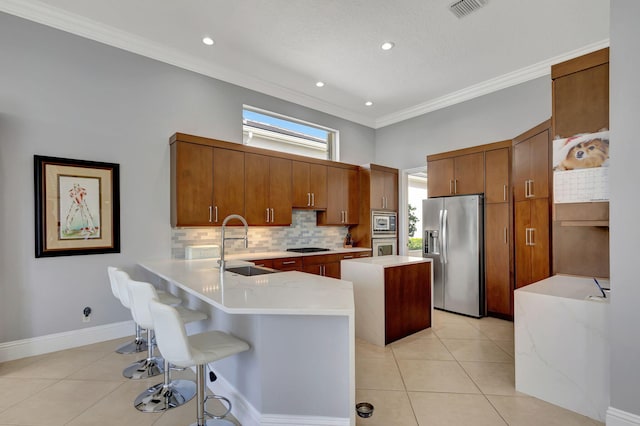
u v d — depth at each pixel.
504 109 4.37
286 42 3.50
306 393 1.75
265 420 1.76
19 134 2.86
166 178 3.70
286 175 4.52
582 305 2.04
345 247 5.48
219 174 3.85
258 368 1.79
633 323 1.75
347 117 5.67
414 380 2.47
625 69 1.79
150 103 3.60
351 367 1.70
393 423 1.94
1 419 1.98
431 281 3.74
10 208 2.82
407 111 5.54
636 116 1.75
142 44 3.49
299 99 4.96
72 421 1.96
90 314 3.21
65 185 3.06
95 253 3.22
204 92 4.00
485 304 4.18
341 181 5.24
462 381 2.46
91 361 2.81
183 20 3.13
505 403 2.16
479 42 3.49
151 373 2.55
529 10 2.95
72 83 3.12
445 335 3.46
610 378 1.83
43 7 2.93
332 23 3.17
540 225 3.51
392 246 5.64
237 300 1.69
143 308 2.03
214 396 2.00
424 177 8.38
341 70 4.15
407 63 3.96
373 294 3.23
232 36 3.40
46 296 2.99
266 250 4.63
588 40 3.46
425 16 3.05
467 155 4.42
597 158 2.11
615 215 1.82
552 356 2.16
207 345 1.77
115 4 2.90
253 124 4.69
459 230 4.32
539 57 3.82
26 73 2.90
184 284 2.13
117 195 3.34
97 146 3.25
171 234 3.74
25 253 2.88
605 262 2.68
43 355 2.93
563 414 2.03
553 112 2.31
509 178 4.00
